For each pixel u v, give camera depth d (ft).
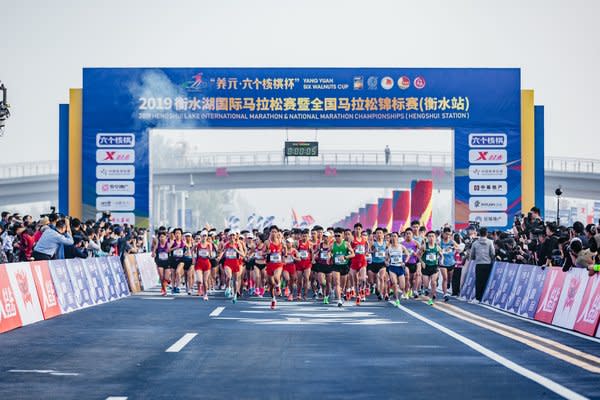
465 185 122.31
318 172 249.34
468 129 122.01
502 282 79.56
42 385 33.27
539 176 124.36
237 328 56.49
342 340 49.26
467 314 70.38
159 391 31.91
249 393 31.48
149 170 122.52
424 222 153.28
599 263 56.08
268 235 99.45
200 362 39.73
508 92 122.21
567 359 40.96
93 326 57.72
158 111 122.01
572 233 65.16
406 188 253.44
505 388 32.63
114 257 95.04
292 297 93.09
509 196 122.31
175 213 307.58
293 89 121.29
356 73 121.39
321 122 121.39
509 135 122.21
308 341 48.67
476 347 45.83
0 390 32.14
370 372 36.68
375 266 87.86
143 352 43.39
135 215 122.21
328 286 86.53
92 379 34.71
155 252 99.04
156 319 63.67
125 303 83.30
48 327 56.90
